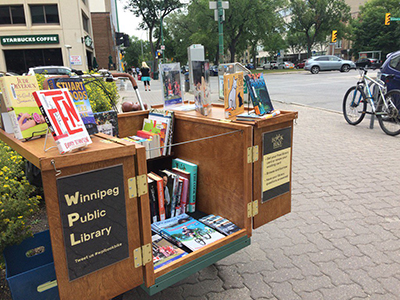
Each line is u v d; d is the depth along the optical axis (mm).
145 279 1855
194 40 38531
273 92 15000
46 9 24672
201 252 2100
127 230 1731
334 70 31812
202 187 2770
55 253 1530
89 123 1985
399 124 6555
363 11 54875
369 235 3148
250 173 2297
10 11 24188
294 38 59938
